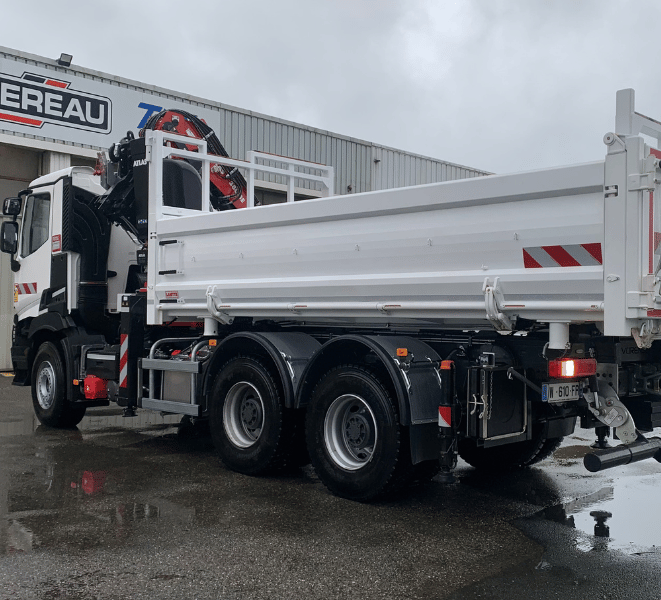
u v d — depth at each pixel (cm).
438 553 420
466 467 663
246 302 623
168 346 739
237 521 477
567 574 389
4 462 654
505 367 500
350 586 370
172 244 690
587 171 431
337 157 1856
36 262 861
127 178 772
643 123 463
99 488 561
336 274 559
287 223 589
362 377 523
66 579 376
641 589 369
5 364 1482
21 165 1412
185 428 850
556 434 599
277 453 588
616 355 485
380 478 511
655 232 427
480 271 482
